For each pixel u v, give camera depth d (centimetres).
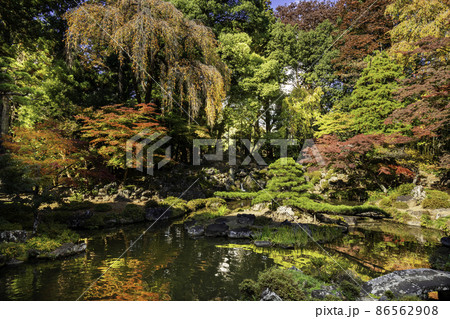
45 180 1045
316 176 1909
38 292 438
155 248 712
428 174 1479
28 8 1505
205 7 1947
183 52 1686
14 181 750
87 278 503
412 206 1147
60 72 1586
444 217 961
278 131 2248
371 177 1553
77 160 1196
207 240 804
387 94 1534
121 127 1343
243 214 1109
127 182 1600
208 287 466
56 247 649
